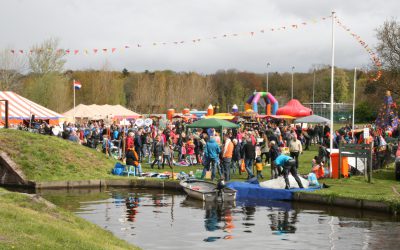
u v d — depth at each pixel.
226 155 25.41
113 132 38.47
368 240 14.04
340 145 24.94
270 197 21.42
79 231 11.53
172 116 65.81
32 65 76.06
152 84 101.06
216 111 83.50
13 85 77.12
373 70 59.12
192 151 33.84
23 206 12.73
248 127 46.75
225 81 123.31
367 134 28.62
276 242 13.84
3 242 8.84
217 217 17.50
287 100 117.81
